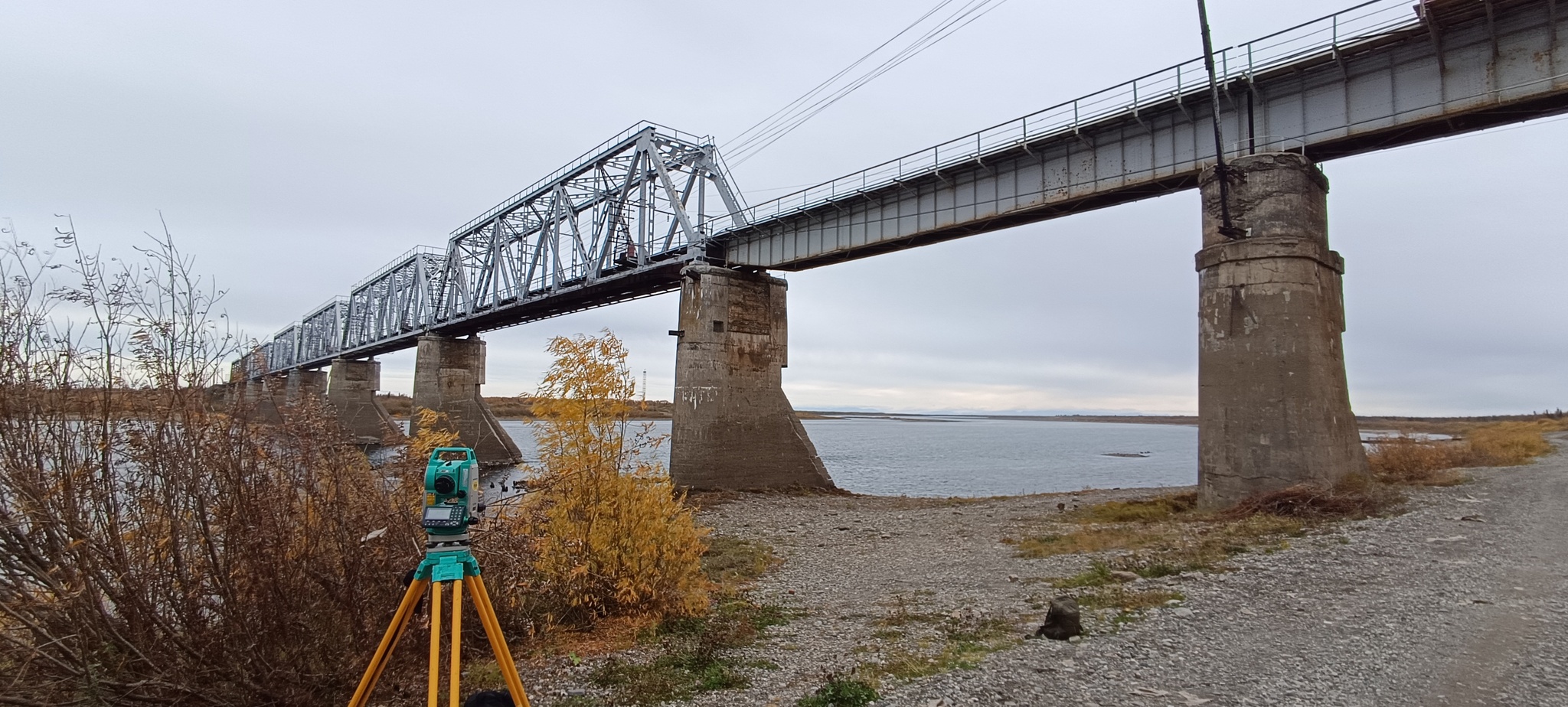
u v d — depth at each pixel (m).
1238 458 17.56
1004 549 15.66
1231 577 10.39
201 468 5.84
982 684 6.52
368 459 7.66
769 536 19.77
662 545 9.75
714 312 34.09
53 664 5.25
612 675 7.28
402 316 78.19
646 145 40.72
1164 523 16.70
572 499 9.55
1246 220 18.20
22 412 5.12
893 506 27.70
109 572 5.58
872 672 6.98
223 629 5.93
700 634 8.79
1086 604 9.34
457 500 4.98
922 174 28.06
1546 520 13.87
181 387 5.88
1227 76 19.55
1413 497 16.75
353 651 6.67
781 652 8.09
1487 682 6.16
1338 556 11.30
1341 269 18.91
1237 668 6.73
